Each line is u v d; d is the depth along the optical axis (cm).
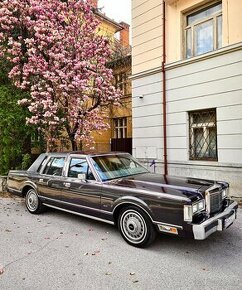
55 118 981
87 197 532
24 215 665
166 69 992
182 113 946
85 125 1116
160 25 1018
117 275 364
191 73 917
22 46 1088
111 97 1180
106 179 524
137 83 1109
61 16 1072
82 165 566
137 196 452
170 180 500
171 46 989
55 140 1115
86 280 352
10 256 429
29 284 344
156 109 1033
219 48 832
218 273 363
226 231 518
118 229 527
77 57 1084
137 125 1108
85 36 1145
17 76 1084
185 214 396
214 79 853
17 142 1096
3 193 942
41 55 1028
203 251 434
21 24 1075
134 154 1117
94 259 413
